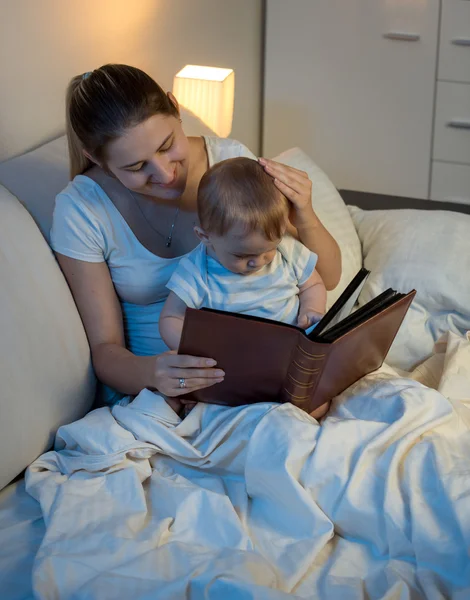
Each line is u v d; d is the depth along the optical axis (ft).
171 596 3.46
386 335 4.51
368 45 8.73
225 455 4.32
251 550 3.85
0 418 4.17
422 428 4.17
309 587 3.72
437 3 8.34
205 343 4.22
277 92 9.21
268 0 8.80
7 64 5.67
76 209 4.85
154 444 4.40
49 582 3.55
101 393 5.20
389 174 9.29
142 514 4.00
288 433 4.13
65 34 6.19
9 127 5.78
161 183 4.53
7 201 4.82
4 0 5.55
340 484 4.00
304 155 6.77
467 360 5.00
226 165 4.39
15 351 4.33
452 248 6.07
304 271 4.80
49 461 4.44
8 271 4.49
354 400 4.58
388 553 3.89
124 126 4.25
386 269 6.08
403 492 3.93
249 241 4.28
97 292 4.95
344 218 6.51
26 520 4.09
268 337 4.09
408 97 8.85
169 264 4.99
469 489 3.83
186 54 7.95
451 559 3.68
